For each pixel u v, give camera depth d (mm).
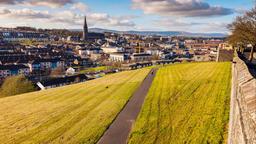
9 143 34812
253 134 7961
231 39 81000
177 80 62281
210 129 28031
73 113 45688
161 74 79562
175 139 28359
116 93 59312
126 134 33125
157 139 29609
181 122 32688
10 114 50156
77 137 34156
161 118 36188
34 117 45688
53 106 53094
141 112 40969
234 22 77375
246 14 74375
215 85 49219
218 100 38062
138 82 69750
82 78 155875
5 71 197375
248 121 9000
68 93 66125
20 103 60000
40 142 34000
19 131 39031
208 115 32281
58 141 33656
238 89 15195
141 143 29469
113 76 91000
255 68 52562
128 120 38438
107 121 38812
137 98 51500
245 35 71938
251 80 14242
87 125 38250
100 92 62781
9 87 98375
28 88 97938
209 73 65375
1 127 41938
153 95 51031
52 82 141000
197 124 30469
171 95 48094
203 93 44406
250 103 9938
